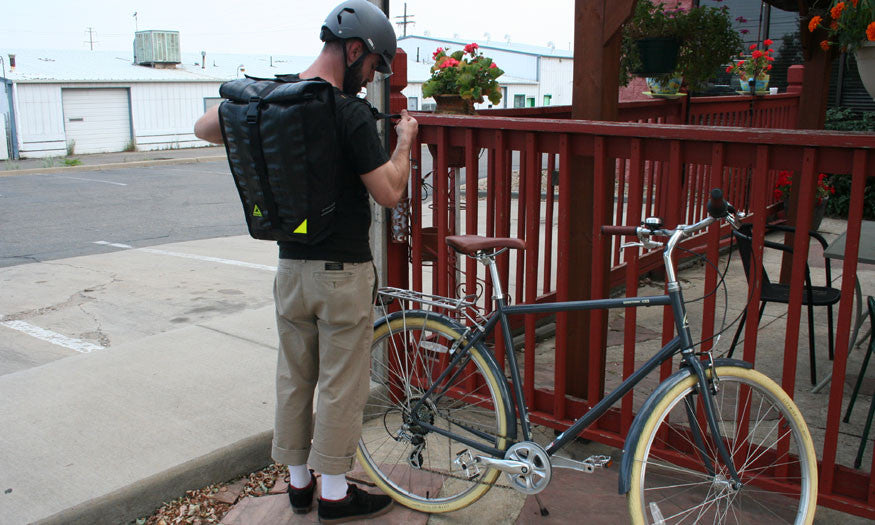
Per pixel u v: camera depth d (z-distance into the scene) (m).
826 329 4.48
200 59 33.56
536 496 2.48
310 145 2.06
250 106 2.10
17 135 22.75
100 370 3.55
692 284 5.54
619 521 2.54
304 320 2.37
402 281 3.37
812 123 5.20
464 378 3.02
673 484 2.74
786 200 7.24
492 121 2.83
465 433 2.64
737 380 2.24
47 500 2.42
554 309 2.37
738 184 6.52
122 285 6.15
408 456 2.82
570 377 3.03
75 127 24.42
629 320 2.65
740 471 2.34
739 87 8.20
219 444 2.80
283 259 2.31
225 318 4.44
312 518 2.56
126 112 25.75
